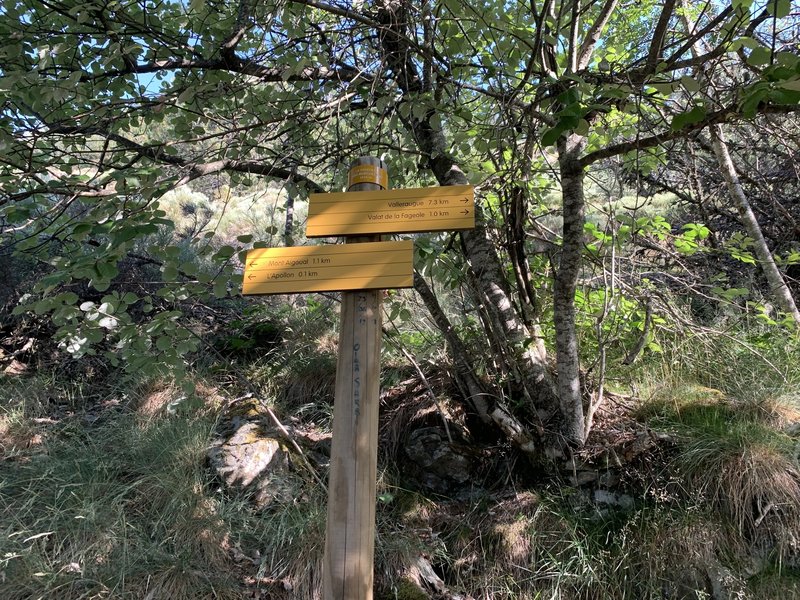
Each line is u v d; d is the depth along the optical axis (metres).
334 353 5.16
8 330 5.55
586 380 4.02
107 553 3.12
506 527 3.43
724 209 6.16
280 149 3.20
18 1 3.20
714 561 3.07
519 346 3.71
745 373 4.08
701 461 3.32
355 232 2.01
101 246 2.46
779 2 2.12
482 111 3.99
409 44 3.12
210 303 6.13
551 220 6.84
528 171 3.54
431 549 3.48
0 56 2.79
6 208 2.46
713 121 2.34
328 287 1.96
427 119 3.67
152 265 6.01
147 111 3.31
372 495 1.95
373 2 3.18
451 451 3.84
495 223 4.07
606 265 4.36
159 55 3.42
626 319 4.14
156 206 2.46
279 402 4.76
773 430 3.44
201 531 3.31
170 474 3.67
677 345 4.39
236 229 8.69
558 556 3.25
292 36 3.27
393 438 4.11
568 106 2.07
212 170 2.83
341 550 1.89
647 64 2.73
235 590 3.07
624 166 4.06
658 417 3.76
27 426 4.35
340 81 3.11
